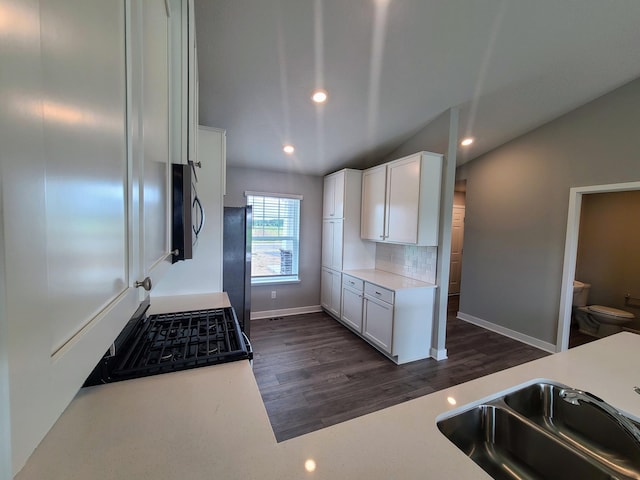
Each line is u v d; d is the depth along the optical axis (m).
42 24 0.26
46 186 0.26
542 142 3.26
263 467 0.63
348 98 2.52
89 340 0.36
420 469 0.63
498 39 1.99
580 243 4.07
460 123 3.17
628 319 3.37
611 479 0.73
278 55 1.99
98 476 0.59
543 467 0.84
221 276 2.18
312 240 4.46
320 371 2.69
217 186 2.15
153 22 0.72
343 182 3.85
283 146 3.39
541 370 1.14
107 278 0.43
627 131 2.63
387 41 1.93
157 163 0.78
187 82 1.16
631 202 3.65
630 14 1.85
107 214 0.42
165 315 1.59
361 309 3.39
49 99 0.27
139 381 0.97
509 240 3.62
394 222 3.24
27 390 0.23
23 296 0.22
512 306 3.58
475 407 0.91
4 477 0.21
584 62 2.29
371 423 0.79
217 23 1.71
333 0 1.61
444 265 2.97
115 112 0.45
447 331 3.77
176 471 0.61
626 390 1.02
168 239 0.99
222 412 0.81
